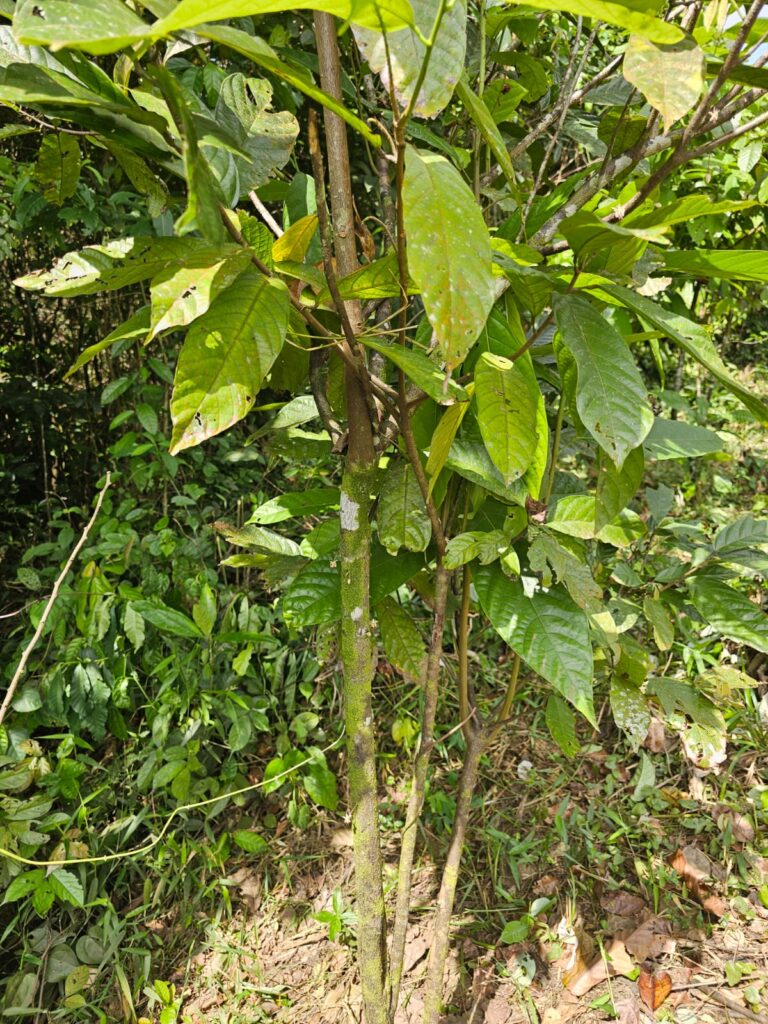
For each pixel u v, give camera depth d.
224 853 1.89
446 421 0.88
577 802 2.08
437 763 2.20
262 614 2.21
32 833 1.63
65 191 0.97
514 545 1.14
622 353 0.83
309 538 1.20
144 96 0.76
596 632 1.12
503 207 1.47
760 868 1.88
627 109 1.00
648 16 0.54
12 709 1.80
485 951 1.72
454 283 0.64
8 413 2.55
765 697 2.24
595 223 0.73
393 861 1.96
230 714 1.91
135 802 1.92
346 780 2.17
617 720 1.22
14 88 0.61
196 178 0.50
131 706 1.96
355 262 0.92
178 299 0.69
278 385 1.17
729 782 2.09
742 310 3.72
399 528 1.02
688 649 2.19
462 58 0.67
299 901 1.88
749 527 1.33
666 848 1.94
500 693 2.40
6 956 1.74
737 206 0.78
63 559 2.13
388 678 2.39
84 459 2.69
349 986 1.68
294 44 1.82
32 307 2.59
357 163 2.33
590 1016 1.58
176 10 0.47
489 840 1.95
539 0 0.54
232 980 1.71
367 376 0.89
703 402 3.41
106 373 2.68
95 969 1.67
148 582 2.09
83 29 0.50
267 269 0.77
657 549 2.31
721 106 0.86
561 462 3.13
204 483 2.50
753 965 1.67
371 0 0.53
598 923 1.78
